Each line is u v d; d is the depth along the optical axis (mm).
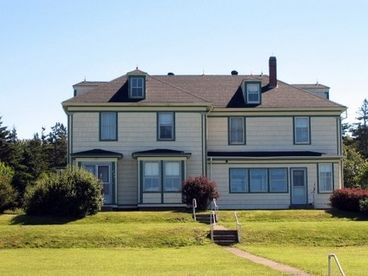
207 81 54031
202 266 24000
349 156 71500
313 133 50344
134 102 47469
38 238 32562
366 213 41125
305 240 32875
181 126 47844
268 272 21875
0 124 75188
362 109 118688
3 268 24203
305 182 49031
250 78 51844
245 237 33250
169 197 46562
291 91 52312
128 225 35938
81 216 39844
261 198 48812
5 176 45969
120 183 47000
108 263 25422
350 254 28344
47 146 99875
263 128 50125
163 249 30844
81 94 50688
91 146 47219
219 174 48781
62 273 22547
